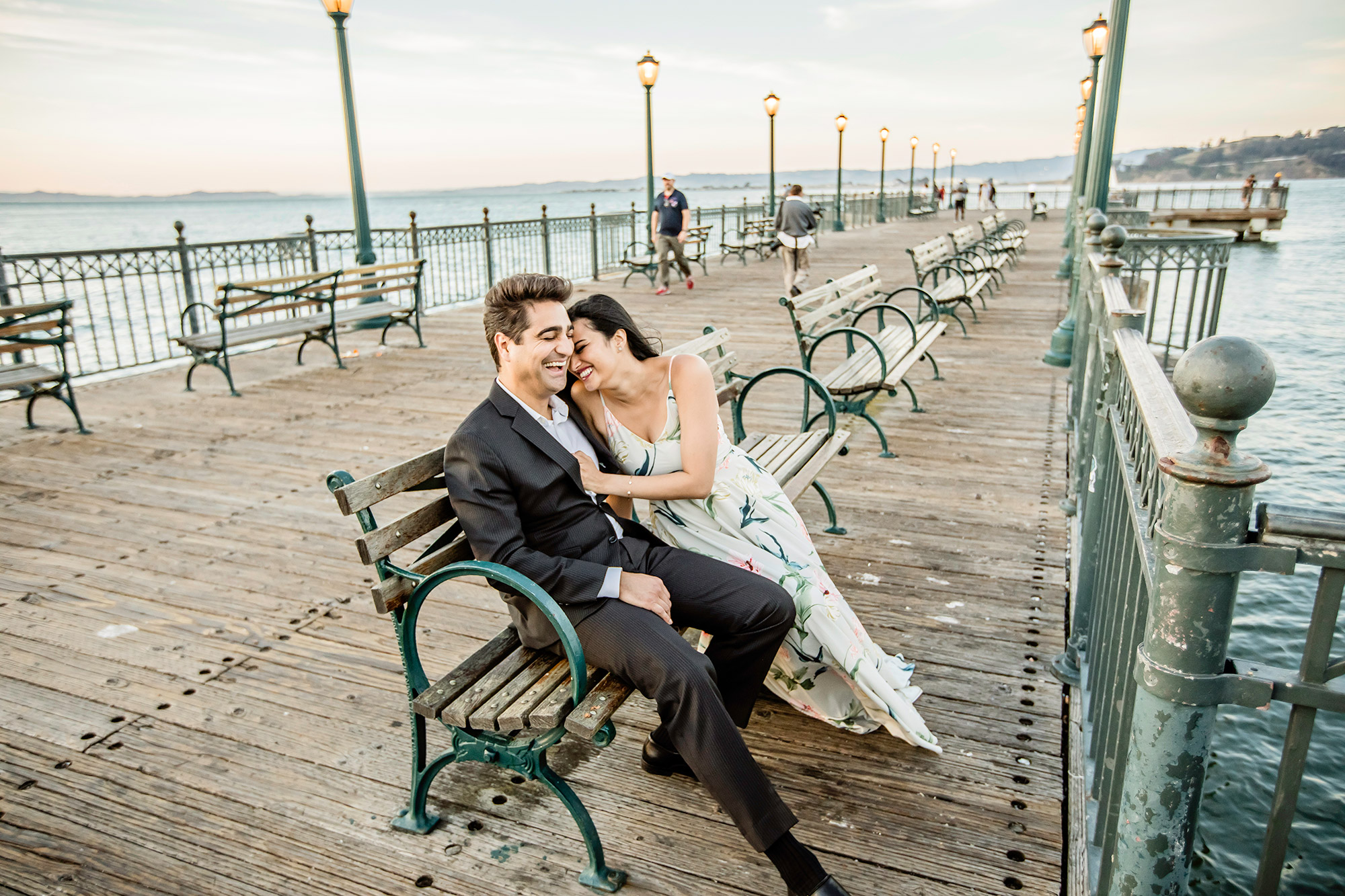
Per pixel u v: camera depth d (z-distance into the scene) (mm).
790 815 2004
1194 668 1309
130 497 4957
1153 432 1677
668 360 2555
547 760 2639
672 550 2498
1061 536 4215
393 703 2957
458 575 2098
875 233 26297
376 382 7754
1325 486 8211
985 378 7484
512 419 2248
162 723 2857
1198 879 3004
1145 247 10391
